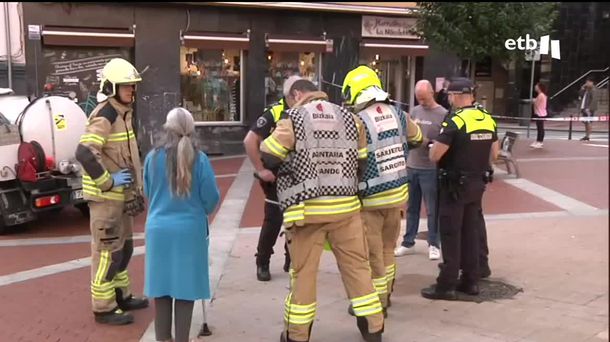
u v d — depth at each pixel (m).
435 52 16.55
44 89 12.83
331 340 4.50
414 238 6.68
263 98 15.71
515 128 17.11
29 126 7.73
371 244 4.63
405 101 17.98
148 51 14.16
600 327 4.61
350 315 4.98
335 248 4.21
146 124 14.36
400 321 4.80
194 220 4.12
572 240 7.16
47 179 7.80
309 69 16.30
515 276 5.87
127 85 4.72
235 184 11.41
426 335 4.52
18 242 7.47
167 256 4.11
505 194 10.16
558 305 5.11
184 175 4.01
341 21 16.39
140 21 14.02
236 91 15.62
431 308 5.08
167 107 14.54
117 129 4.73
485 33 11.09
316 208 3.98
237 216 8.86
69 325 4.86
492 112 16.06
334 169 4.02
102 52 13.89
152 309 5.23
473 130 5.01
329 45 16.14
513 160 11.54
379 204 4.50
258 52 15.48
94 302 4.85
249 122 15.66
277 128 4.00
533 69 14.91
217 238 7.55
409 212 6.59
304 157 3.94
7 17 12.81
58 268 6.37
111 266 4.81
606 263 6.21
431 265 6.30
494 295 5.35
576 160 13.43
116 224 4.78
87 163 4.46
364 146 4.28
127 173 4.68
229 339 4.54
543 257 6.48
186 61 14.95
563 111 15.99
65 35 13.16
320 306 5.18
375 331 4.21
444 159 5.17
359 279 4.21
